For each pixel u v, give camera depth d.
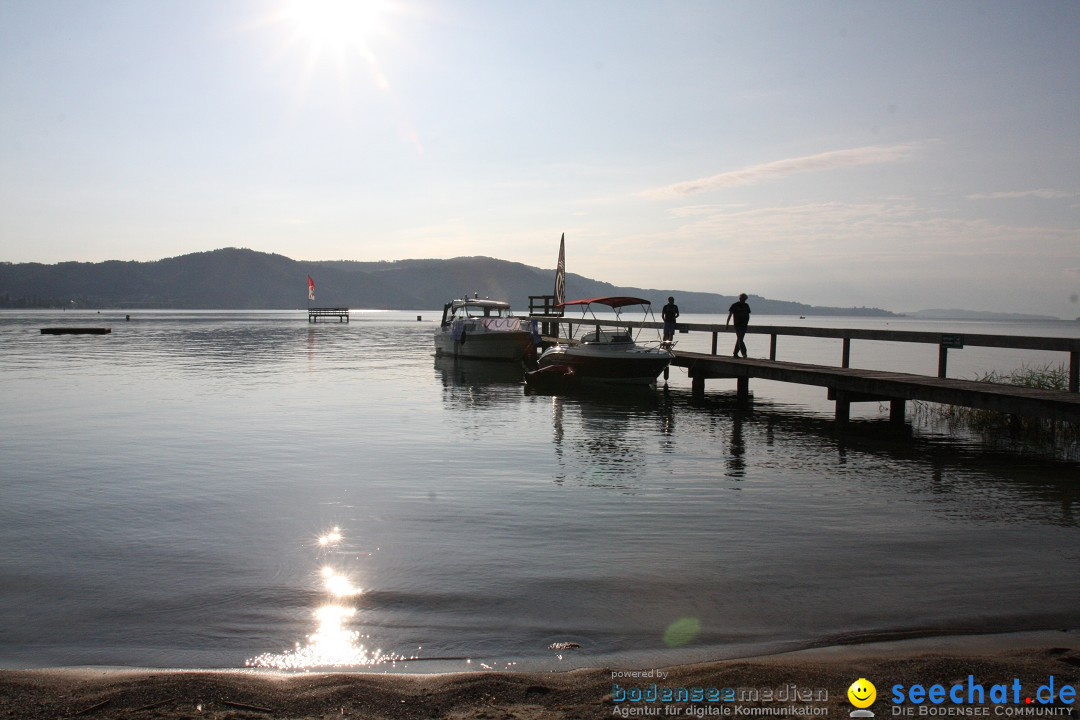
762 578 6.50
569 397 20.39
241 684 4.42
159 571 6.68
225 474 10.70
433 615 5.70
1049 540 7.64
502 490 9.77
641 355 21.83
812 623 5.54
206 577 6.53
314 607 5.86
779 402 19.53
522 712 4.07
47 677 4.58
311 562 6.93
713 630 5.41
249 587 6.29
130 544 7.47
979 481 10.32
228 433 14.20
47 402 18.61
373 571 6.68
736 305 21.11
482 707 4.14
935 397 13.41
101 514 8.57
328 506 8.95
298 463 11.47
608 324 24.89
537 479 10.41
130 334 61.72
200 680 4.47
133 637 5.31
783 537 7.71
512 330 30.83
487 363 32.03
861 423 15.77
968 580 6.47
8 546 7.40
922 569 6.75
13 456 11.95
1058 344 13.05
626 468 11.15
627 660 4.92
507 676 4.54
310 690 4.34
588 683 4.45
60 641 5.25
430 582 6.40
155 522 8.25
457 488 9.88
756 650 5.07
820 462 11.63
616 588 6.26
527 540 7.60
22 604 5.92
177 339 53.06
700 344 50.62
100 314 175.12
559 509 8.80
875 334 16.62
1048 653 4.84
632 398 20.30
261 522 8.26
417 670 4.80
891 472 10.91
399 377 25.88
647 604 5.91
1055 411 11.27
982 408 12.45
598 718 4.00
